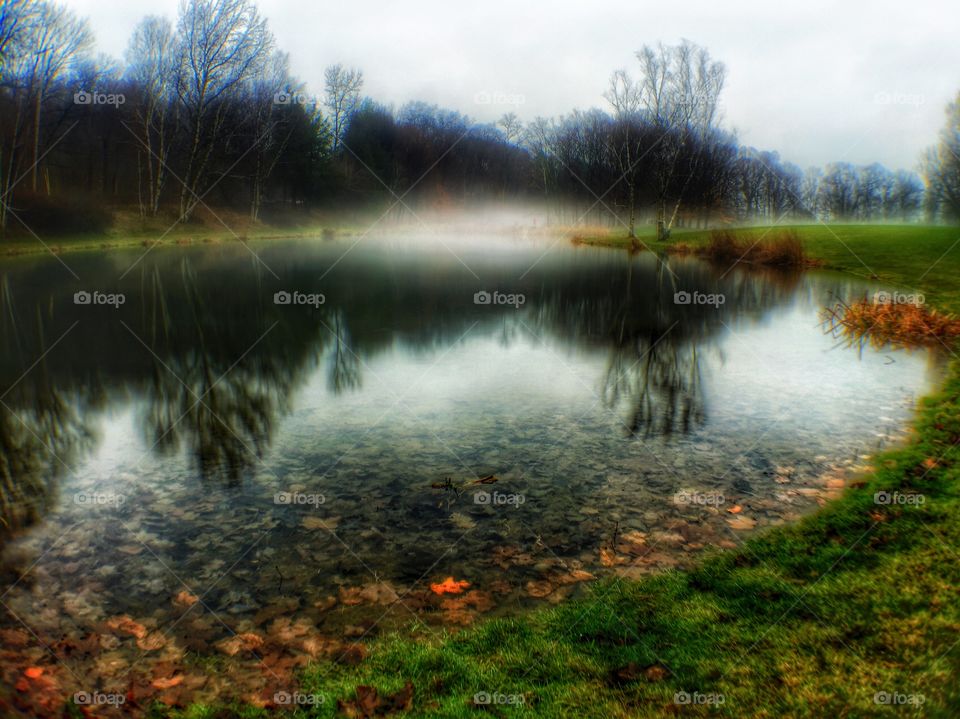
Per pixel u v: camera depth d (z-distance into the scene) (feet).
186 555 15.05
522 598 13.12
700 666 10.80
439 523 16.58
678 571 13.99
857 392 28.58
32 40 114.52
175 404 27.43
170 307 53.62
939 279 64.54
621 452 21.65
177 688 10.54
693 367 33.99
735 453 21.45
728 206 221.46
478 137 271.08
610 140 167.63
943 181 120.06
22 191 110.22
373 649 11.57
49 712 9.74
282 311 52.08
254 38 150.51
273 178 192.85
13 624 12.32
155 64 140.77
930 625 11.51
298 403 27.48
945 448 20.77
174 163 161.68
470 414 25.91
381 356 36.52
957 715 9.41
